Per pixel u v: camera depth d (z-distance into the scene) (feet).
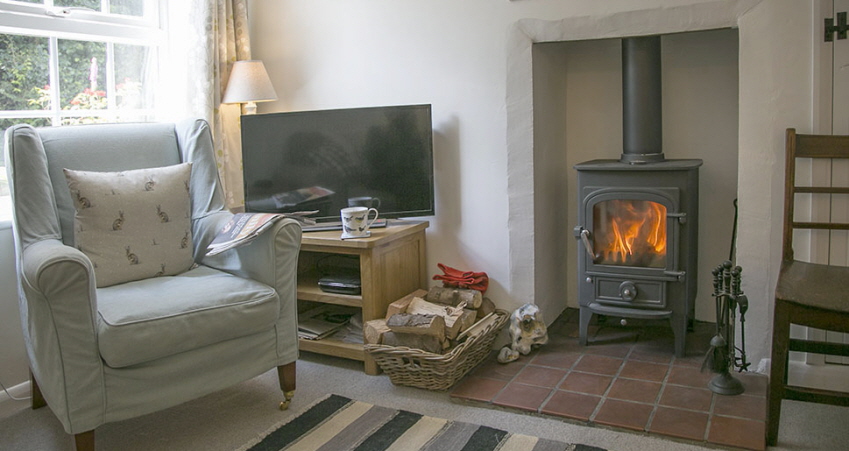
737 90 9.73
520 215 9.53
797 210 7.97
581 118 10.77
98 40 9.53
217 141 10.52
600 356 9.21
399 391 8.50
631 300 9.11
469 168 9.83
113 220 7.84
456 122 9.82
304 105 11.08
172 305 6.98
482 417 7.68
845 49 7.49
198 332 7.01
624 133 9.50
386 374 9.07
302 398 8.38
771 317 8.31
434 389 8.41
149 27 10.21
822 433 7.01
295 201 9.90
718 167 10.00
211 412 8.08
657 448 6.82
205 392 7.25
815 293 6.44
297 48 10.98
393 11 10.07
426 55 9.91
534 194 9.47
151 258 8.02
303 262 10.64
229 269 8.39
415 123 9.61
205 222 8.77
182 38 10.27
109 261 7.73
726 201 10.02
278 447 7.06
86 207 7.74
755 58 7.96
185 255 8.36
